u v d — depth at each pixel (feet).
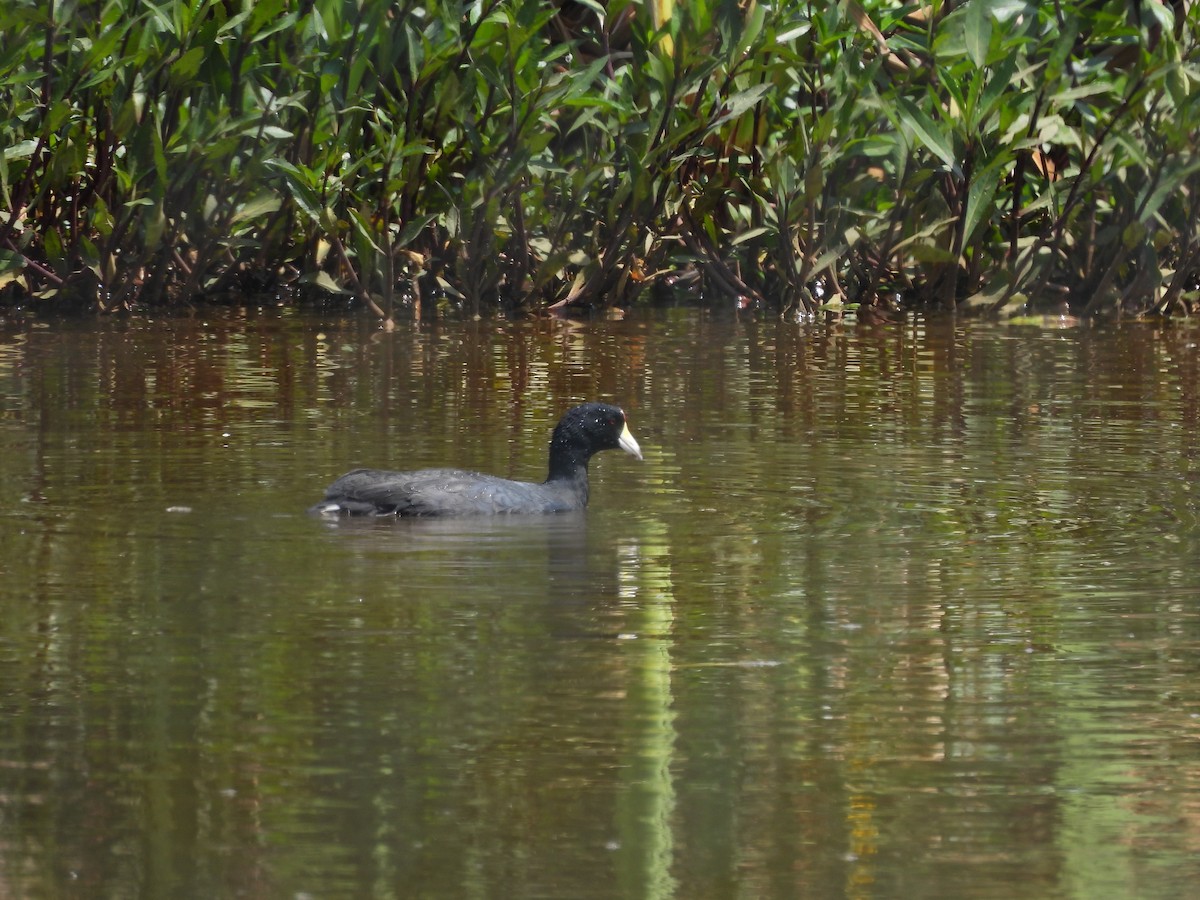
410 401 63.16
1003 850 25.55
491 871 24.84
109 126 88.22
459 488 44.86
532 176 95.40
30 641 34.12
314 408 61.41
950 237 97.09
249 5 86.53
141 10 85.40
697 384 68.13
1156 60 91.50
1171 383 69.05
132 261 89.71
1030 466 51.85
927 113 95.81
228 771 27.99
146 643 34.01
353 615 35.88
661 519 44.88
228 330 84.02
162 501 45.96
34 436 55.31
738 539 42.70
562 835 25.95
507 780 27.73
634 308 95.81
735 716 30.42
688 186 97.30
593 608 36.60
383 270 88.69
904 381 69.36
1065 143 97.96
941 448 54.70
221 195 90.02
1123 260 94.63
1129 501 47.16
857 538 42.96
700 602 37.14
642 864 25.04
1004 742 29.40
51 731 29.58
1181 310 95.61
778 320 90.68
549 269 92.32
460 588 37.99
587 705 30.99
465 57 90.58
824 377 70.33
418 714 30.37
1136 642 34.53
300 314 90.58
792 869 24.97
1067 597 37.63
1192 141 93.25
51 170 86.48
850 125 92.43
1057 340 83.25
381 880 24.59
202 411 60.44
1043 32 97.04
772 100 95.81
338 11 88.02
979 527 44.11
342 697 31.22
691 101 95.40
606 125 94.22
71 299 90.12
